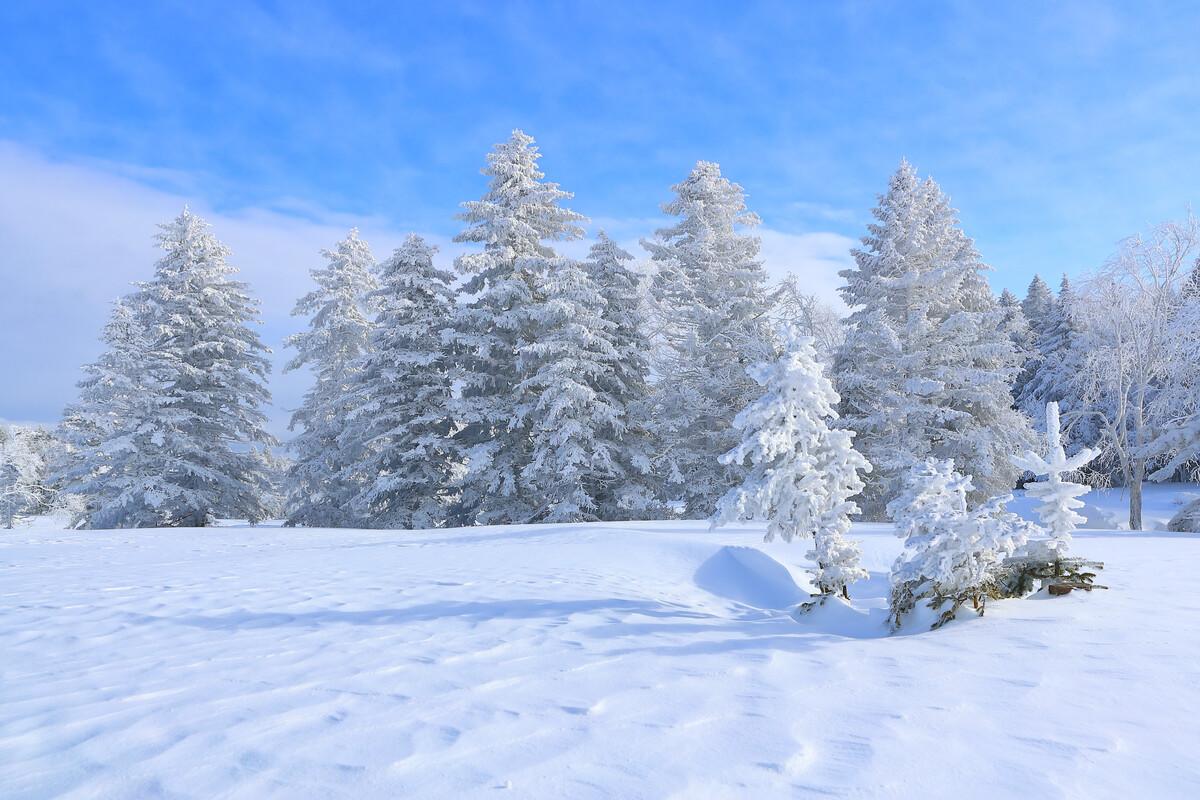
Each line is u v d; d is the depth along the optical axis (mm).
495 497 26422
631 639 5500
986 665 4273
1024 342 34531
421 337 27391
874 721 3270
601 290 26641
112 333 29984
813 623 7254
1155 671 3973
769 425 8031
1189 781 2525
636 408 25906
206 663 4762
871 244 27344
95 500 28625
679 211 28828
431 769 2811
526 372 26703
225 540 17844
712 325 26094
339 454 29734
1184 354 22719
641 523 18922
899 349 23500
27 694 4055
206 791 2645
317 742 3152
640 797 2496
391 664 4660
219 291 30859
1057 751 2834
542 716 3465
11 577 10016
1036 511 7242
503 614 6648
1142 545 12281
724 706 3574
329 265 33406
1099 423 30078
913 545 6016
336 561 11547
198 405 29844
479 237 27234
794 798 2459
